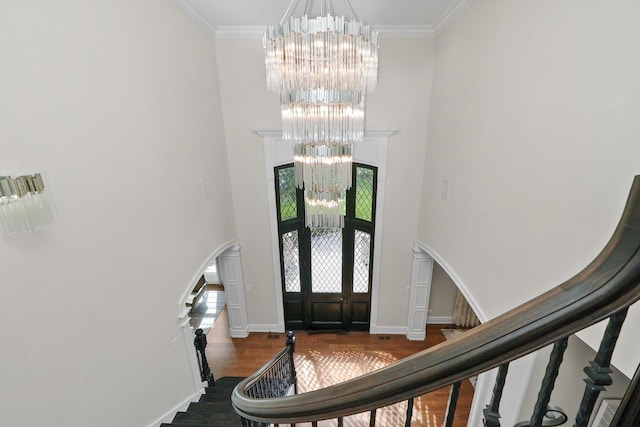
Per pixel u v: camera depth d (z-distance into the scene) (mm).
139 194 2730
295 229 5582
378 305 5777
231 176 5059
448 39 3859
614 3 1587
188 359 3590
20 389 1716
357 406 800
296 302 6012
